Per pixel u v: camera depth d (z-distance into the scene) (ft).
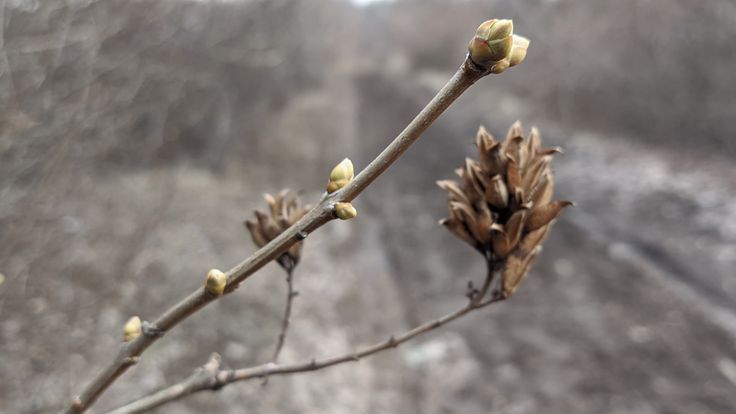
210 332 16.31
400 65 127.85
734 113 35.88
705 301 19.22
